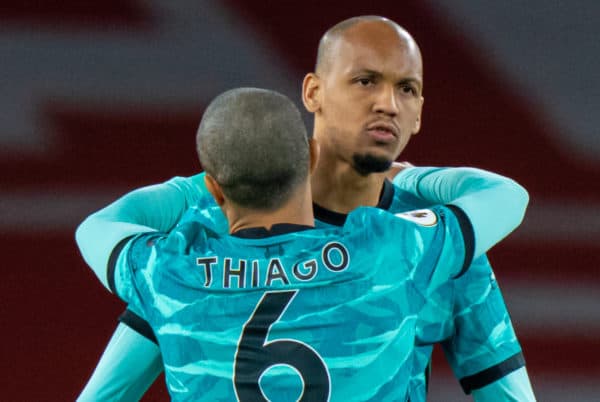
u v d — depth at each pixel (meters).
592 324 17.17
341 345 5.93
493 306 7.34
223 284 5.98
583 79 20.17
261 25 19.77
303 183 6.15
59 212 17.94
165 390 15.80
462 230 6.38
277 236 6.06
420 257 6.18
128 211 7.05
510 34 20.48
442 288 7.10
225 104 6.09
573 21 20.70
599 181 19.28
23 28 19.19
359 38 6.79
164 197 7.33
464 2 20.64
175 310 6.05
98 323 16.89
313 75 7.12
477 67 20.20
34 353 16.36
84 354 16.41
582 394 16.34
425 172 7.47
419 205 7.36
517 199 6.83
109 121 18.84
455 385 16.02
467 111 19.91
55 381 16.00
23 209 17.88
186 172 18.69
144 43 19.41
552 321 17.17
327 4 20.12
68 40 19.22
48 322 16.81
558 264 18.05
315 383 5.88
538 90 20.05
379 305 6.00
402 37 6.84
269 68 19.47
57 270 17.45
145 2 19.64
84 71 19.06
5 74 18.80
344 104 6.81
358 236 6.10
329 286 5.96
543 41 20.47
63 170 18.34
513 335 7.45
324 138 7.02
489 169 19.38
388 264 6.07
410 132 6.99
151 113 19.02
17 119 18.56
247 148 5.94
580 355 16.86
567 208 18.83
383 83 6.75
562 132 19.73
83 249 6.70
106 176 18.42
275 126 5.98
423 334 7.12
